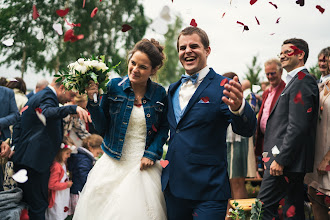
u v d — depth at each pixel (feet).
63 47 55.77
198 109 7.88
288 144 9.03
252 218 9.00
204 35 8.23
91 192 8.43
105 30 60.18
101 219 8.20
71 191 13.48
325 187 9.79
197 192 7.71
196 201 7.83
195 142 7.84
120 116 8.52
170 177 8.05
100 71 7.97
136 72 8.21
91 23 58.90
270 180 9.55
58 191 12.39
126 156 8.61
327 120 9.96
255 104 15.02
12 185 11.75
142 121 8.63
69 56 56.18
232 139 13.39
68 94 12.39
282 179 9.41
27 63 51.80
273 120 9.82
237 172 13.34
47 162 11.53
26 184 11.51
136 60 8.19
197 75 8.18
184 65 8.29
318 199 10.72
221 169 7.85
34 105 11.56
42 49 52.60
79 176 13.53
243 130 7.29
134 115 8.60
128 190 8.20
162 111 8.84
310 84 9.28
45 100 11.59
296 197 9.41
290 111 9.21
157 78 9.27
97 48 59.26
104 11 61.31
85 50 57.57
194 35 8.12
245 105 7.15
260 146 12.26
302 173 9.45
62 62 55.11
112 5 61.62
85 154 14.05
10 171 11.70
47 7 53.78
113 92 8.63
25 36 51.29
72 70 8.06
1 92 12.11
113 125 8.54
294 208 9.16
